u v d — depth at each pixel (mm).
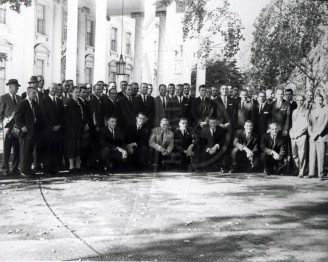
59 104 7543
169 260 3988
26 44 10000
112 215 5145
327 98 7715
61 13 10883
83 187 6512
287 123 7816
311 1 7805
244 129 7867
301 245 4398
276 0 8078
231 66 8500
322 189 6457
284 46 8008
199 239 4508
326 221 5070
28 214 5215
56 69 10797
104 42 12039
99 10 11992
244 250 4273
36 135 7344
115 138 7938
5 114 7297
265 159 7762
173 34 9117
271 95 8023
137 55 11906
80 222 4965
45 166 7504
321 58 7867
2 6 9539
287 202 5801
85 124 7848
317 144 7512
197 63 8773
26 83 10023
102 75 12094
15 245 4305
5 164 7344
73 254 4094
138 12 12508
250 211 5418
